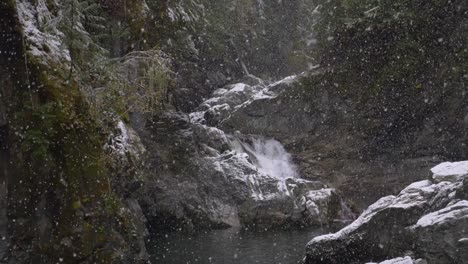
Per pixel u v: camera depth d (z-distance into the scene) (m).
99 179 10.80
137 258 11.43
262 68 41.22
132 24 19.02
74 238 10.11
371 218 11.59
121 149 13.49
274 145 27.61
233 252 15.36
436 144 25.25
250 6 40.25
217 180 22.11
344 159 26.75
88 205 10.44
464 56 23.55
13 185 9.99
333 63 27.42
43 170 10.06
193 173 21.81
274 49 41.78
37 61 10.44
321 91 27.19
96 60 13.67
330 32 27.89
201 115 29.78
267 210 21.36
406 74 25.02
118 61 15.05
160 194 20.77
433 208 10.94
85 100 11.34
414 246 10.67
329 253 12.15
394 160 26.11
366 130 26.42
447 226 9.59
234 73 38.22
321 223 21.33
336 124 27.05
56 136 10.32
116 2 18.50
